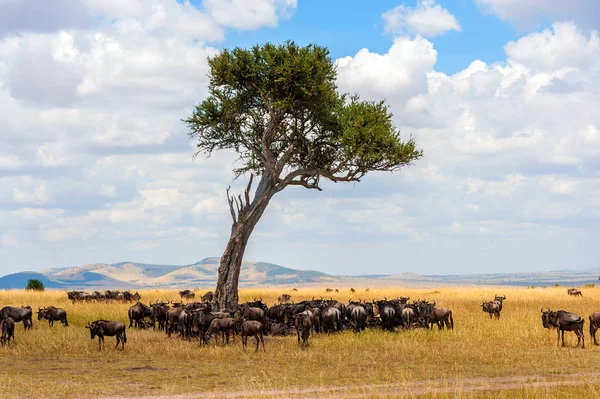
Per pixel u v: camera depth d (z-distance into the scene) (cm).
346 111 6184
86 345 4103
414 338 4472
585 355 3644
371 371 3152
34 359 3597
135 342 4312
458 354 3662
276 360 3562
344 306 5312
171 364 3428
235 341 4444
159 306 5225
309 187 6419
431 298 8956
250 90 6138
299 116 6191
